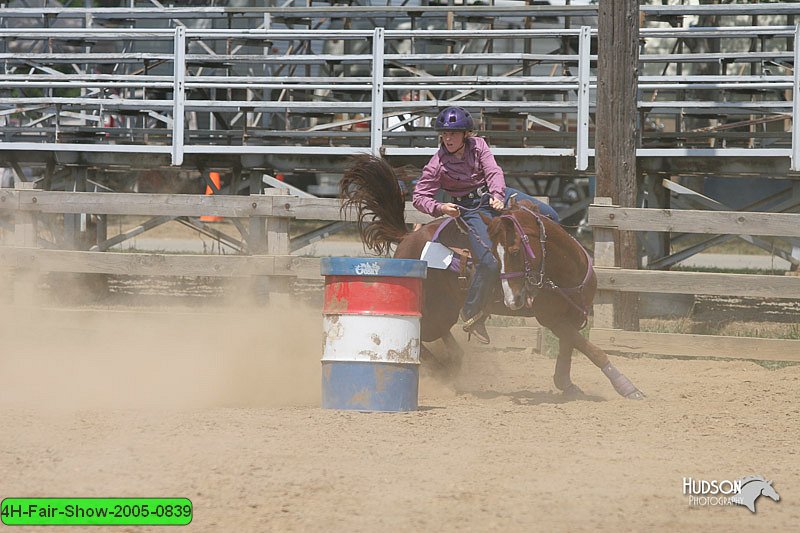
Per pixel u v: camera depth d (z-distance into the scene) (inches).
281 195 1105.4
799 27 1218.0
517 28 1715.1
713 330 1195.9
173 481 522.3
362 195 868.6
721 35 1288.1
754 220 1009.5
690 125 1549.0
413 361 729.6
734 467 584.1
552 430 671.8
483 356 1043.3
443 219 820.6
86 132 1510.8
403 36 1318.9
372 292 717.3
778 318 1331.2
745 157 1288.1
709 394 848.3
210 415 688.4
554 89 1311.5
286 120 1440.7
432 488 521.7
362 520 469.7
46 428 633.6
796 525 484.1
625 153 1117.7
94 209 1144.2
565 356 842.2
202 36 1379.2
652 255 1371.8
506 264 732.0
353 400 721.6
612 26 1112.8
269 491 509.4
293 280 1256.8
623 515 488.4
